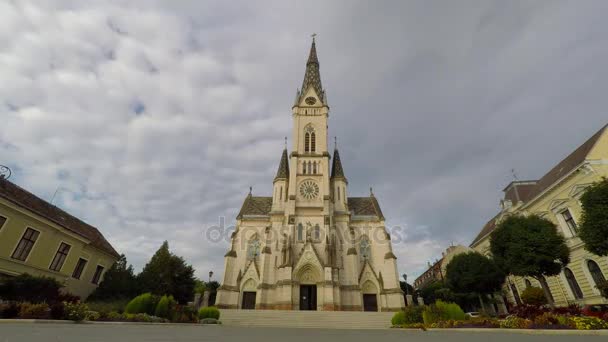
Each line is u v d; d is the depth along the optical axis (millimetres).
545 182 43312
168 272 40688
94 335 8812
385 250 51562
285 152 61125
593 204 23859
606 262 31375
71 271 34438
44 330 9617
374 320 32500
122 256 41094
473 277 44438
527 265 30922
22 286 22219
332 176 59812
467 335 14328
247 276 47656
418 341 11000
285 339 10617
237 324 31359
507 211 48938
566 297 37438
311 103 63250
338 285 44031
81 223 41438
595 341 10492
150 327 14953
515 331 16406
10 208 27094
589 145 35469
